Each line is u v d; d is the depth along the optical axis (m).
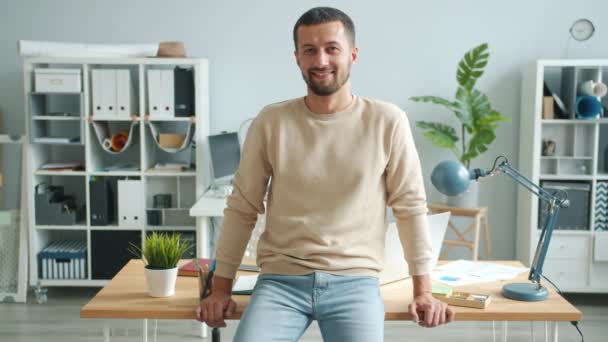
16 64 4.39
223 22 4.42
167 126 4.45
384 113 1.83
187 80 4.09
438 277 2.08
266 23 4.42
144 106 4.10
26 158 4.10
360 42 4.45
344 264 1.78
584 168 4.18
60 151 4.48
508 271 2.14
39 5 4.36
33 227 4.14
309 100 1.83
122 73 4.06
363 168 1.80
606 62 3.99
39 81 4.02
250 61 4.45
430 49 4.45
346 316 1.72
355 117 1.83
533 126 4.15
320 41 1.72
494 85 4.47
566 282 4.17
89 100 4.12
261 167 1.88
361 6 4.42
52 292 4.37
